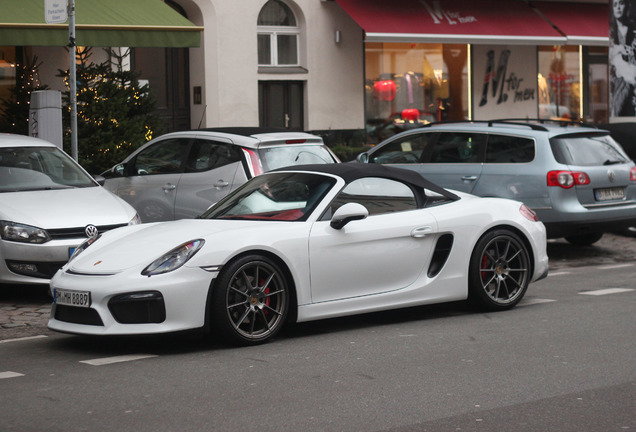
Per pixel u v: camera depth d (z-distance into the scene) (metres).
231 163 11.10
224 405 5.64
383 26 19.12
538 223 8.98
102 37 14.48
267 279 7.42
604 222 11.98
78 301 7.16
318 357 6.92
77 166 11.13
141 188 12.04
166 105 19.41
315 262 7.62
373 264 7.93
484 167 12.34
